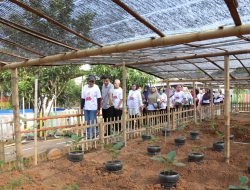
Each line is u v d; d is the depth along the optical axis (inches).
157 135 378.9
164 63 365.1
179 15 151.3
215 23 157.4
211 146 311.3
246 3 131.2
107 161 249.6
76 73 614.9
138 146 314.7
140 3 140.9
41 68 575.2
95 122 310.3
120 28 177.2
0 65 254.1
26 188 193.3
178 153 281.3
